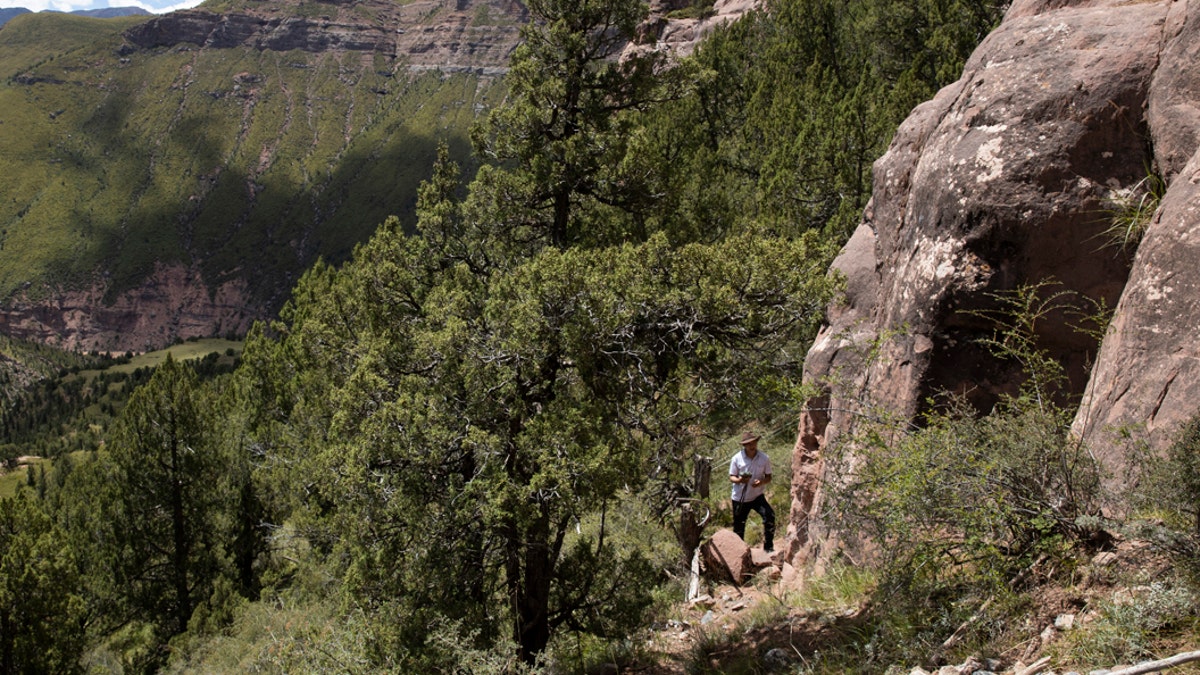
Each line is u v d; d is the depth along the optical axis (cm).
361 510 909
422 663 816
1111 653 339
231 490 3306
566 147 1233
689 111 3275
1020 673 364
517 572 943
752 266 817
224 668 1848
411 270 1298
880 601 503
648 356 850
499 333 882
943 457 445
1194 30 519
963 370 600
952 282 600
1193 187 452
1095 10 615
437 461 873
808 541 803
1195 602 334
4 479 14738
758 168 2828
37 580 2548
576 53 1324
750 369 851
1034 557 431
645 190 1292
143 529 3216
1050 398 518
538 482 787
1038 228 565
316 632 1123
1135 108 553
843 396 625
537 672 793
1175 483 367
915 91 2138
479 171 1255
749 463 1056
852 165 2152
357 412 994
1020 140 586
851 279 827
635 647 852
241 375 3981
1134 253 538
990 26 2742
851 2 4025
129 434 3139
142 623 3331
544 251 874
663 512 1266
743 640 671
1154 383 435
